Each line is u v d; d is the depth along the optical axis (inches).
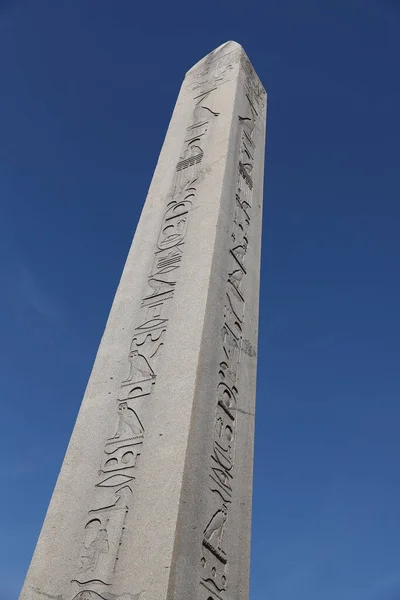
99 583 255.6
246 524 305.4
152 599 238.5
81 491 293.7
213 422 310.0
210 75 539.2
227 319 359.9
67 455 311.3
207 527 276.2
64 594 260.2
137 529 264.7
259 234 444.5
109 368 342.0
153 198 438.9
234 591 278.4
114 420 314.8
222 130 467.8
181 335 333.1
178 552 252.2
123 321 362.9
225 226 398.6
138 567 251.8
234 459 315.6
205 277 356.8
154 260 389.1
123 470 291.0
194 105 513.7
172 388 310.7
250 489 319.6
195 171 440.8
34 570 273.7
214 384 322.7
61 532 282.5
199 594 254.5
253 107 526.3
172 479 273.0
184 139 480.1
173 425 294.2
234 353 353.4
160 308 356.2
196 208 408.8
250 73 545.3
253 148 494.0
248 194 451.8
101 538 270.5
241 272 397.1
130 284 382.6
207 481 288.5
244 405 343.3
